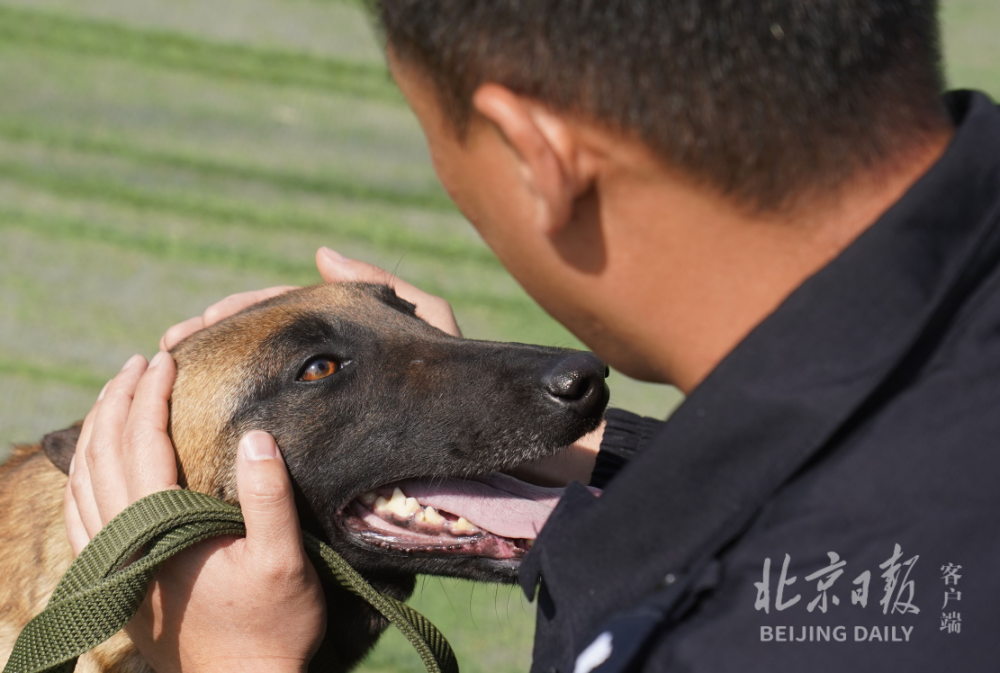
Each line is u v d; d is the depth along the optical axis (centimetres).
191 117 880
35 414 523
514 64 117
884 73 119
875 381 115
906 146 122
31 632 194
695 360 131
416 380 271
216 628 204
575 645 129
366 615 267
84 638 190
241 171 811
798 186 118
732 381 121
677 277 126
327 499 268
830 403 116
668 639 118
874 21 117
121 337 602
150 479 217
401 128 920
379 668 395
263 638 204
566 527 136
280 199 780
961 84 1047
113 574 197
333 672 269
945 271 117
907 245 117
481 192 133
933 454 114
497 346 278
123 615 192
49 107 856
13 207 720
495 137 126
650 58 113
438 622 421
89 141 819
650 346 134
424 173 851
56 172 771
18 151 789
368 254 722
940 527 111
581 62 114
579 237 127
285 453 264
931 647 108
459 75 122
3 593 268
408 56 129
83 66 931
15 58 923
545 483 293
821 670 110
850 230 121
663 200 121
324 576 228
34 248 679
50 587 259
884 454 115
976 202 120
